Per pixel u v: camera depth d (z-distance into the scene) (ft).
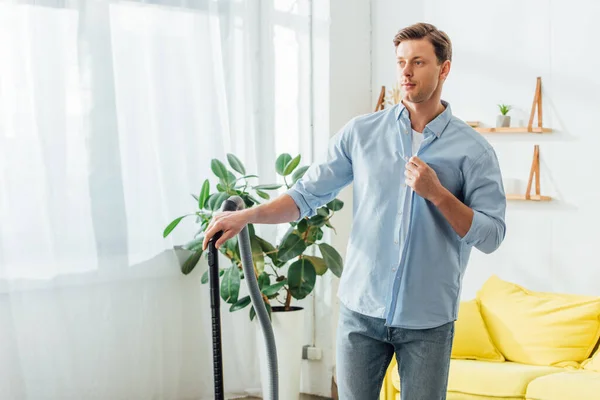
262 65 13.55
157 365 12.35
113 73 11.78
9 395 10.86
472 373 10.37
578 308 11.05
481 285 13.00
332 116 13.65
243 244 6.59
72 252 11.40
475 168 6.85
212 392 13.07
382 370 7.20
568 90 12.16
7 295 10.85
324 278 13.79
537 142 12.46
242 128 13.30
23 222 10.95
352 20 14.02
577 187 12.12
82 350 11.57
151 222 12.23
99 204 11.67
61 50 11.27
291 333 12.39
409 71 6.72
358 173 7.22
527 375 10.14
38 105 11.07
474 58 13.08
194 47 12.63
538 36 12.41
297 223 12.04
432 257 6.86
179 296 12.66
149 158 12.18
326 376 13.82
